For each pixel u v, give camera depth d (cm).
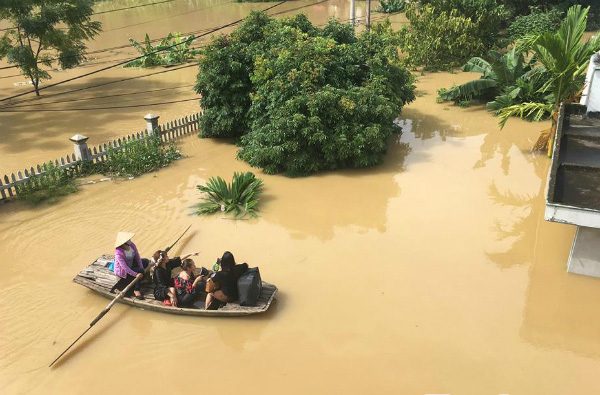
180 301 793
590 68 1148
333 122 1297
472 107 1878
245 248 980
